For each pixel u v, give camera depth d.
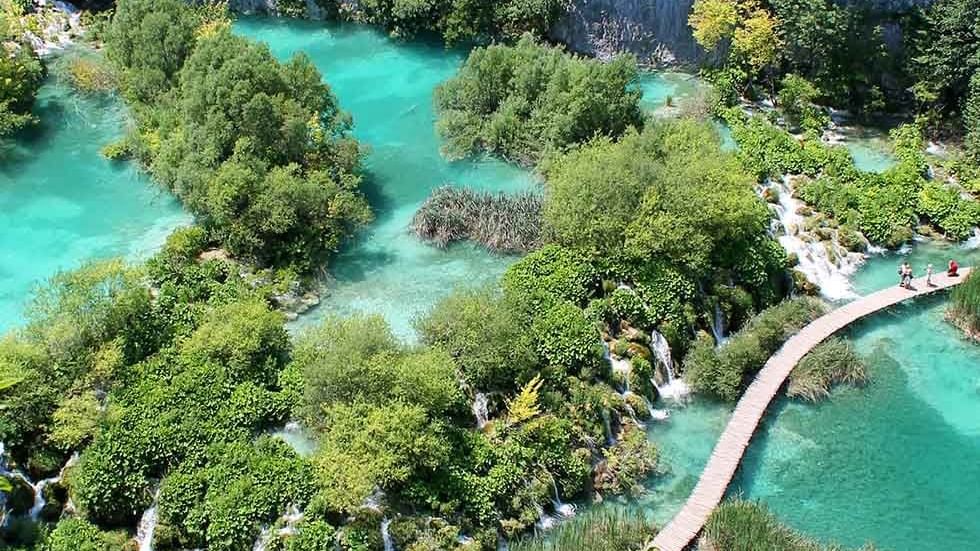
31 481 38.94
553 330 45.53
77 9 89.44
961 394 46.72
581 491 41.94
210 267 51.28
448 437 40.31
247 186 53.59
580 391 44.03
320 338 43.72
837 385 47.56
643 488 42.59
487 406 43.34
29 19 81.88
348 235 57.16
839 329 50.22
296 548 35.72
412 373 39.66
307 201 54.34
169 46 66.25
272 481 37.84
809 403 46.53
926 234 59.75
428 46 86.06
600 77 61.81
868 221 58.44
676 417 46.66
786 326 49.94
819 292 54.97
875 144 68.50
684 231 50.06
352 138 62.38
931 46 69.06
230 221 53.38
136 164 64.19
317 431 40.38
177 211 59.88
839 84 71.81
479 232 56.50
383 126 71.31
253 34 88.69
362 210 57.06
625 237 50.47
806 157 63.81
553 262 50.31
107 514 37.97
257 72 57.56
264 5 92.25
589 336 45.62
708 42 73.38
